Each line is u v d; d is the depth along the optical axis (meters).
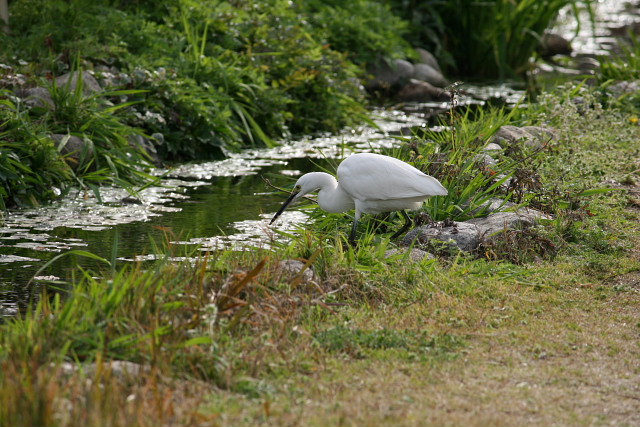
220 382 6.89
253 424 6.16
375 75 26.94
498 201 12.35
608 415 6.62
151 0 22.06
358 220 11.23
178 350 7.07
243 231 12.55
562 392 7.03
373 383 7.07
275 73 21.77
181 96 18.23
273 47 22.03
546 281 9.99
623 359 7.79
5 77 16.34
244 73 20.34
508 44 30.55
